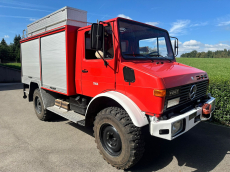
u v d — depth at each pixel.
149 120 2.76
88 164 3.15
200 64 30.64
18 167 3.03
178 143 3.96
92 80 3.52
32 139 4.12
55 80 4.35
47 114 5.07
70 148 3.71
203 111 3.25
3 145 3.81
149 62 3.40
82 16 4.08
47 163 3.16
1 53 55.75
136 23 3.40
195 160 3.30
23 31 6.08
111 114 2.91
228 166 3.10
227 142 3.98
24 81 6.17
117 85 3.06
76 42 3.87
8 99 8.62
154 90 2.56
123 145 2.77
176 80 2.78
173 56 4.21
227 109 4.90
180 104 2.97
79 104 4.04
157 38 3.87
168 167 3.09
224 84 4.94
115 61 3.03
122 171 2.96
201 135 4.34
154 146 3.84
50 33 4.32
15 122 5.25
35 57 5.20
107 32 3.16
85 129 4.75
